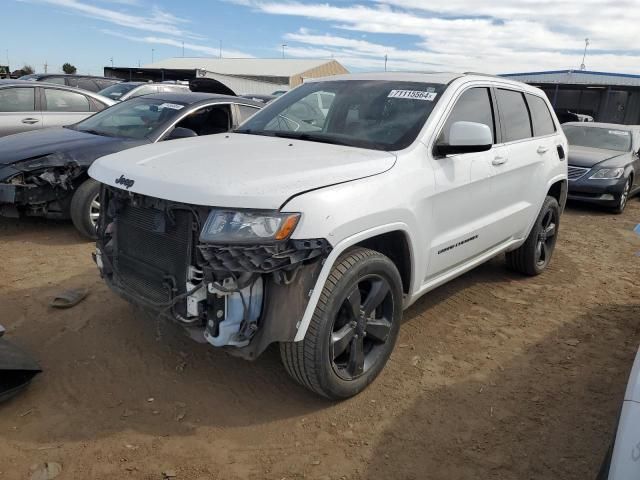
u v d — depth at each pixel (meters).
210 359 3.71
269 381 3.51
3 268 5.08
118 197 3.21
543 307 4.96
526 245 5.44
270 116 4.37
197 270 2.85
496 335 4.33
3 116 8.04
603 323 4.65
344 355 3.31
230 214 2.71
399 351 3.99
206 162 3.07
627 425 1.98
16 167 5.55
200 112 6.70
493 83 4.59
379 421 3.16
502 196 4.54
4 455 2.73
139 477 2.65
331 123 4.01
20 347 3.61
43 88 8.56
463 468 2.82
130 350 3.75
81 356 3.65
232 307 2.79
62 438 2.88
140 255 3.19
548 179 5.28
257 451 2.88
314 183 2.91
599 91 32.94
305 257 2.76
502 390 3.54
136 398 3.25
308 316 2.86
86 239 6.02
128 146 6.00
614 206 10.02
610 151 10.73
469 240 4.17
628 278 5.99
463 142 3.58
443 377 3.66
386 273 3.30
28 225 6.45
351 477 2.73
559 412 3.32
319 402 3.32
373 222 3.10
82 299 4.43
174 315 2.98
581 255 6.91
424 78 4.22
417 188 3.45
